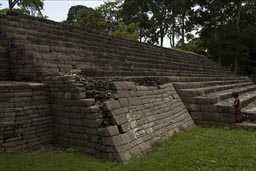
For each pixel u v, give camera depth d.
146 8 48.19
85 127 7.04
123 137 6.89
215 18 37.78
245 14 38.47
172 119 10.13
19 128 6.99
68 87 7.43
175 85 12.63
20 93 7.12
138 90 8.85
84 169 5.66
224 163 6.26
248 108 13.40
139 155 6.98
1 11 19.25
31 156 6.36
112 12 44.62
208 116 11.71
